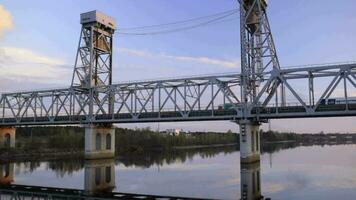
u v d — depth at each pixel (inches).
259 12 3425.2
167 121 3666.3
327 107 2901.1
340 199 1576.0
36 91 4468.5
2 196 1900.8
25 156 4500.5
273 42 3440.0
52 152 4950.8
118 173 2886.3
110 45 4434.1
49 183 2374.5
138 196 1827.0
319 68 2915.8
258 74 3228.3
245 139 3191.4
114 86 3966.5
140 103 3796.8
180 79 3565.5
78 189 2106.3
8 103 4709.6
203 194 1835.6
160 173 2847.0
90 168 3284.9
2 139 4835.1
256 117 3189.0
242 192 1860.2
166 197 1780.3
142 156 4945.9
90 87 4077.3
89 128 3986.2
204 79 3469.5
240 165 3196.4
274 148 6879.9
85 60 4195.4
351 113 2807.6
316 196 1672.0
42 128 7455.7
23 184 2343.8
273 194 1770.4
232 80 3348.9
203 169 3090.6
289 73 3078.2
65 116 4227.4
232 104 3307.1
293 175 2488.9
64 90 4252.0
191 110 3494.1
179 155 5167.3
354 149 6161.4
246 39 3435.0
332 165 3139.8
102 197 1817.2
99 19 4188.0
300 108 3014.3
